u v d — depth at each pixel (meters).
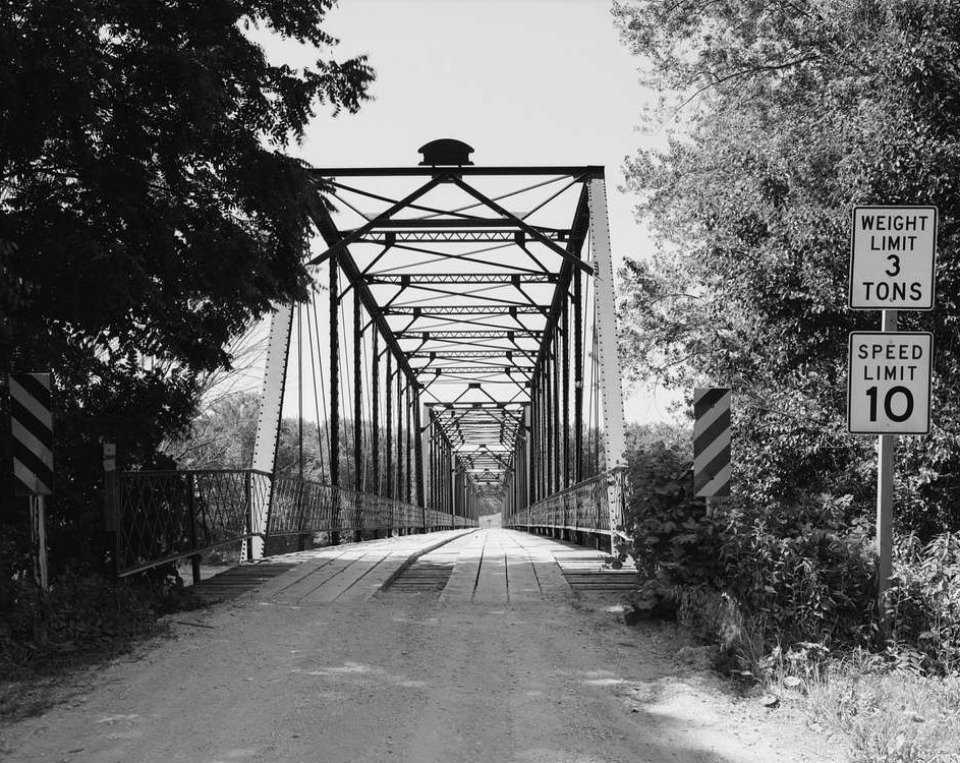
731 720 4.36
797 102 14.67
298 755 3.79
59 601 6.22
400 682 5.00
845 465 10.66
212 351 8.28
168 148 7.37
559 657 5.61
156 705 4.55
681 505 6.55
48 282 6.74
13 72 6.07
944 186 8.67
